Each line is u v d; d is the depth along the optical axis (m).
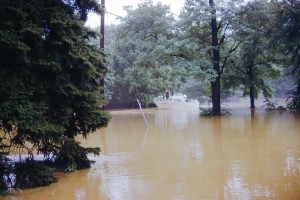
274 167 8.53
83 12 9.50
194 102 44.28
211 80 26.27
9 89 7.27
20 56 7.26
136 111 38.38
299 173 7.86
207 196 6.41
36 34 7.54
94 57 8.92
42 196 6.76
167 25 29.33
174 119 24.92
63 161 9.22
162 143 13.16
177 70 27.06
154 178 7.88
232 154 10.45
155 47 28.19
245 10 27.25
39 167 7.76
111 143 13.52
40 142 8.80
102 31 21.36
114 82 47.28
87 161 9.39
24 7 7.69
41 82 8.00
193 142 13.16
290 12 26.34
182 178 7.80
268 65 33.09
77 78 8.71
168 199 6.32
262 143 12.30
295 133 14.67
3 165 7.57
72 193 6.90
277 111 29.58
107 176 8.20
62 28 8.21
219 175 7.95
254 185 7.02
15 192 7.05
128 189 7.06
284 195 6.29
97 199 6.48
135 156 10.66
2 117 6.99
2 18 7.36
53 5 8.58
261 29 28.05
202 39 29.94
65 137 8.71
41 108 7.50
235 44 32.44
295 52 26.86
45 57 8.05
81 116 8.95
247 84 32.91
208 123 20.73
